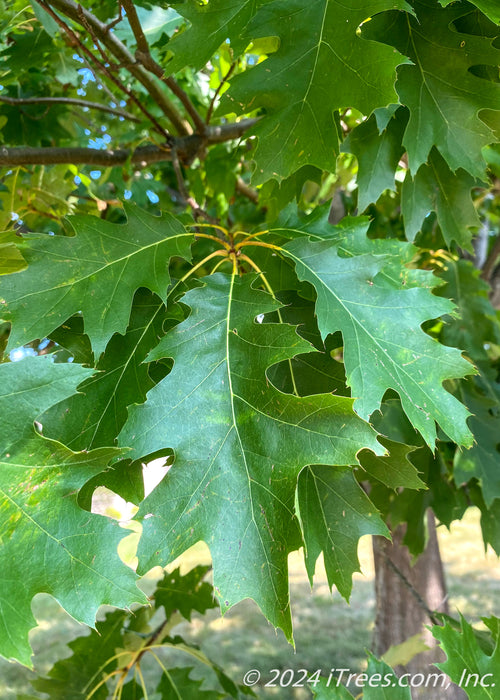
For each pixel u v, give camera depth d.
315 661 1.59
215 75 0.70
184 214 0.37
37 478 0.22
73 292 0.29
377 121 0.34
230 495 0.25
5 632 0.20
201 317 0.28
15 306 0.28
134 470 0.28
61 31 0.64
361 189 0.37
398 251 0.35
